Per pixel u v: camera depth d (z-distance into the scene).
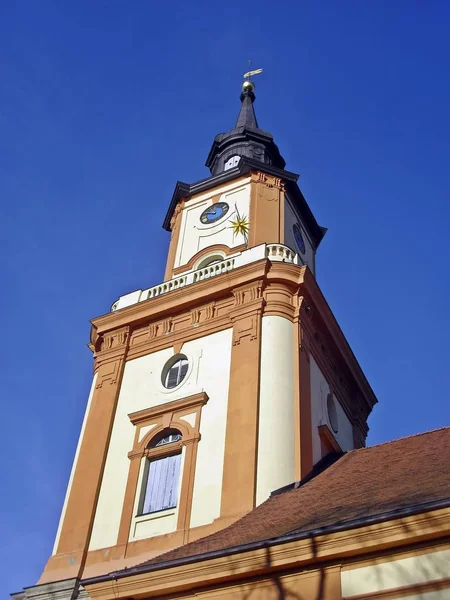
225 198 35.16
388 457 22.39
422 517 14.32
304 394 26.12
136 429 26.69
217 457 24.22
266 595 15.38
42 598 23.03
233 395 25.47
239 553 15.86
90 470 26.05
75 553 23.86
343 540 14.96
